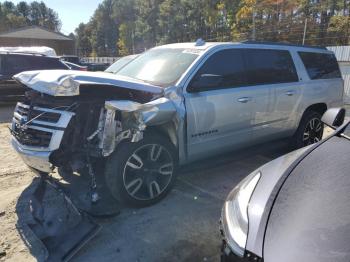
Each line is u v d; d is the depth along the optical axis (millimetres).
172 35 64625
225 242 2188
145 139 3727
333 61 6215
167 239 3371
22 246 3244
